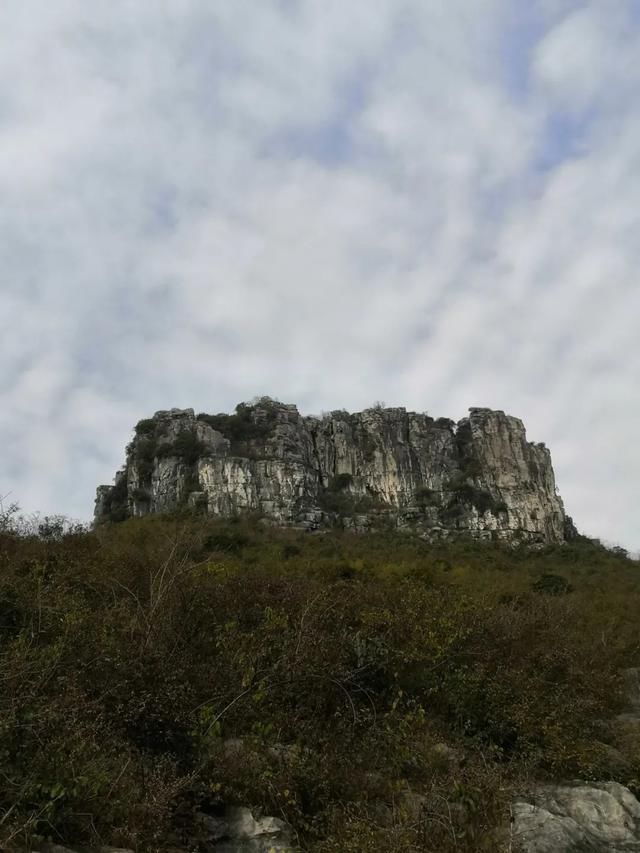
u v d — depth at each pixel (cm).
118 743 586
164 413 7631
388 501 7456
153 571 1031
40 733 527
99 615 810
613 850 673
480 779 653
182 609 857
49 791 487
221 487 6519
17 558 1075
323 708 761
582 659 1152
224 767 614
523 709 877
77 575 1038
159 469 6788
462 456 8212
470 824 573
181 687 661
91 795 510
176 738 634
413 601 1016
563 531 7938
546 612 1373
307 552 3466
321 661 766
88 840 496
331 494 7294
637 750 904
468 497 7388
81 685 634
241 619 895
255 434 7450
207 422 7562
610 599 2452
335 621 909
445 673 911
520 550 5816
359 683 814
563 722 888
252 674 704
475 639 1005
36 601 797
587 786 805
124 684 640
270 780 605
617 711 1131
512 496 7662
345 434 7962
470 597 1170
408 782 672
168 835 528
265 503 6488
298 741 657
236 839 560
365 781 654
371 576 1897
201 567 994
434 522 6956
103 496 7162
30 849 452
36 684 564
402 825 550
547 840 626
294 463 7012
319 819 589
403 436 8112
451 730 857
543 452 8794
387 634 908
